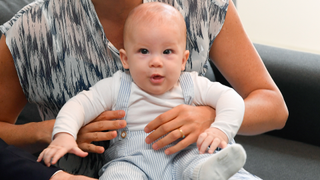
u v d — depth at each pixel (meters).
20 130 1.04
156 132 0.89
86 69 1.03
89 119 0.94
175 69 0.93
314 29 2.27
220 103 0.92
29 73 1.03
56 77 1.03
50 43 1.01
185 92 0.98
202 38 1.04
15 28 1.01
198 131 0.90
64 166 1.04
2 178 0.78
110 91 0.97
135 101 0.96
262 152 1.40
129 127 0.96
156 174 0.89
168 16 0.93
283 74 1.38
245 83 1.11
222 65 1.12
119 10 0.98
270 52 1.46
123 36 0.98
